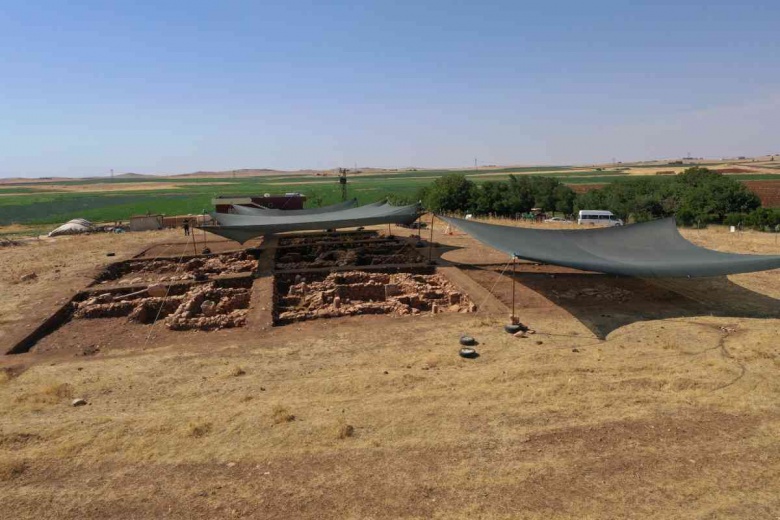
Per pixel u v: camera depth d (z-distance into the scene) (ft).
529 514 24.81
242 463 29.94
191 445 32.04
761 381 39.11
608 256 63.98
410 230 135.64
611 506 25.36
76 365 47.09
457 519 24.61
